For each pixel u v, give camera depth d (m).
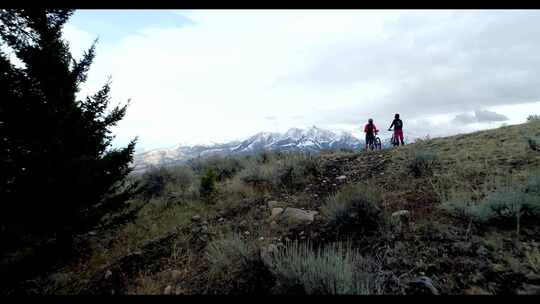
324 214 4.96
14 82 4.62
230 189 8.24
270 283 3.13
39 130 4.61
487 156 6.44
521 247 2.93
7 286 4.24
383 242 3.57
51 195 4.56
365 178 7.17
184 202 8.19
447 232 3.44
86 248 5.84
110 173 5.70
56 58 4.97
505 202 3.51
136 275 4.17
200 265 4.04
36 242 4.70
